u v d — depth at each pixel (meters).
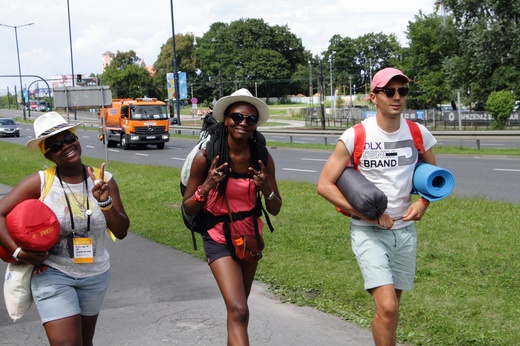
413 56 68.81
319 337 4.98
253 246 4.01
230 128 3.94
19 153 30.42
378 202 3.74
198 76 130.88
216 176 3.86
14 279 3.62
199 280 6.95
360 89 132.75
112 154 31.70
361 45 131.62
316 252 7.71
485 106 44.62
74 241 3.70
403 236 4.02
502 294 5.67
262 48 128.38
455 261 6.87
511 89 45.69
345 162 4.01
